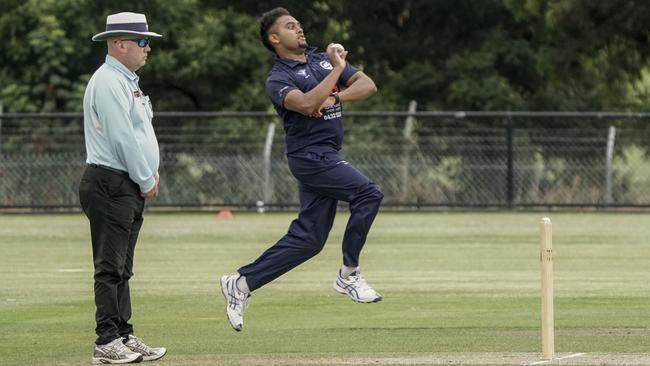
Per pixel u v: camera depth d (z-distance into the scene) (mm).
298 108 33719
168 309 44625
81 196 32000
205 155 105125
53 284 53156
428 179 102500
